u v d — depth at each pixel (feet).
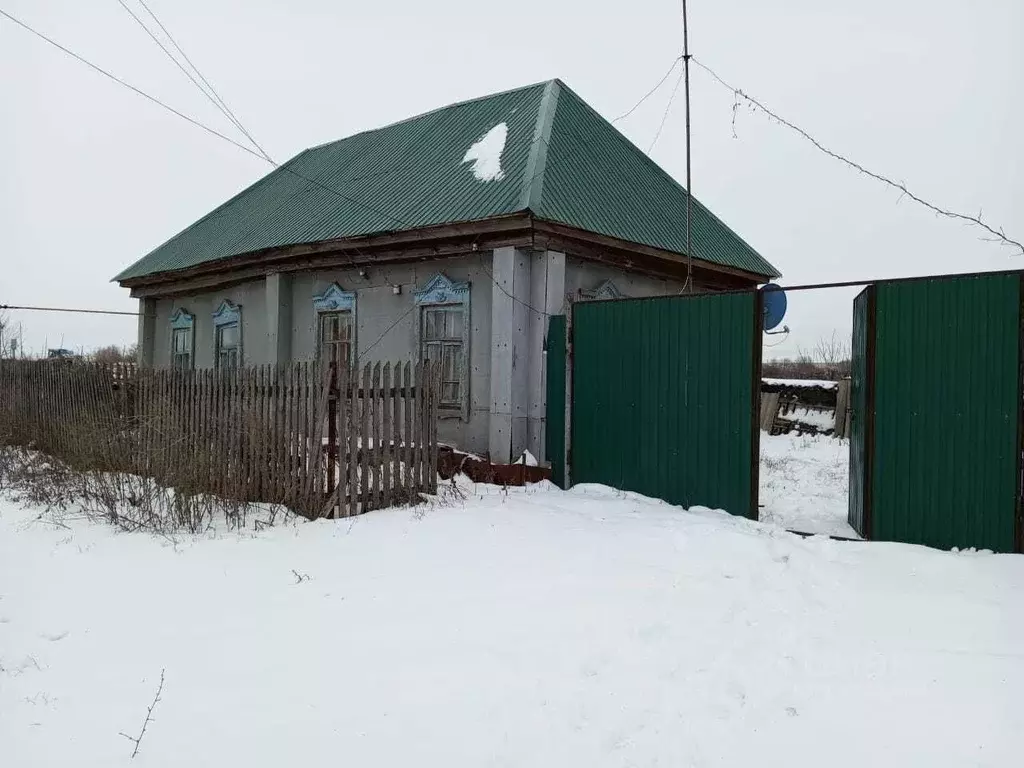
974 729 11.77
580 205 34.68
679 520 25.71
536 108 41.32
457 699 12.59
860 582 19.19
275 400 26.86
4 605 17.19
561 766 10.70
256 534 23.44
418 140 46.29
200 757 10.71
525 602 17.30
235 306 50.67
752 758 11.03
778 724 12.03
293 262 43.37
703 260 40.65
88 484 28.17
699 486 28.68
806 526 27.48
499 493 30.48
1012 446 22.27
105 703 12.35
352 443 25.55
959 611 16.92
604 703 12.56
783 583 18.95
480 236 33.94
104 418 33.37
